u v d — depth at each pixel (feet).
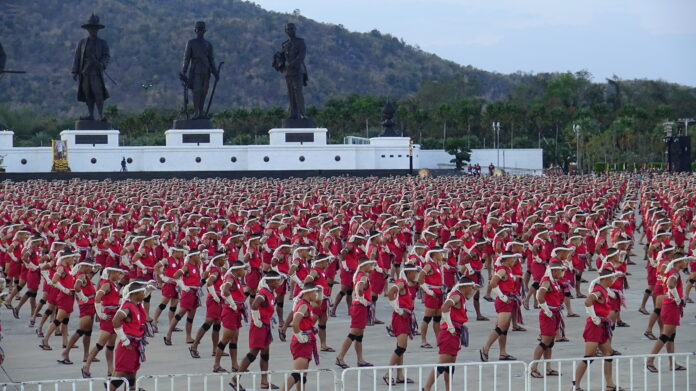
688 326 114.42
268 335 84.17
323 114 619.67
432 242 117.50
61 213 182.80
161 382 87.56
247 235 132.77
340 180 320.50
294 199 214.69
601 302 83.15
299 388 78.28
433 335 109.19
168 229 137.59
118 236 132.67
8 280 133.49
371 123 627.46
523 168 502.38
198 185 287.28
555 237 136.67
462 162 486.38
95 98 431.84
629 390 81.82
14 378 89.81
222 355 97.40
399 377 86.53
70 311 101.19
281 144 436.76
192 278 104.58
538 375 87.71
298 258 105.70
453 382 85.92
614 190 260.01
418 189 256.52
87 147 421.59
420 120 622.95
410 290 87.30
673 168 416.26
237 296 90.02
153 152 426.51
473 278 117.60
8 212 186.50
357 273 92.38
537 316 119.75
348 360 96.43
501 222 151.12
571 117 638.53
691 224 172.45
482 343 104.68
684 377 86.79
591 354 83.30
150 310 129.39
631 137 578.66
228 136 633.61
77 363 96.12
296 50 439.22
